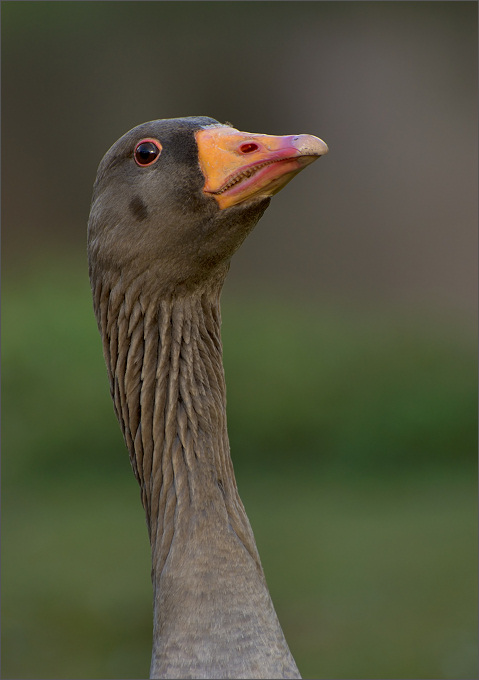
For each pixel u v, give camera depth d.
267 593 5.45
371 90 33.09
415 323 22.52
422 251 32.34
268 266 32.97
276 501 16.69
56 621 11.76
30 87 36.69
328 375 19.83
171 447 5.71
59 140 37.09
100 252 5.91
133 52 36.03
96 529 15.64
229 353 19.70
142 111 36.56
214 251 5.70
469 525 14.95
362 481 17.83
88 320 20.08
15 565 13.92
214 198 5.57
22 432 18.75
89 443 19.08
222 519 5.52
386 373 19.78
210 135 5.65
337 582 12.71
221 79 35.50
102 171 5.95
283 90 34.56
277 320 21.48
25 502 17.27
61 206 37.09
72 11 34.56
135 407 5.91
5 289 21.64
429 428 18.97
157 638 5.32
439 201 32.34
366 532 14.71
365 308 27.92
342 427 19.25
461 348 20.31
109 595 12.61
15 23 35.00
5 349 19.14
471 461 18.75
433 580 12.70
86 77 36.78
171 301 5.82
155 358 5.84
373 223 32.84
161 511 5.65
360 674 10.26
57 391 19.06
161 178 5.66
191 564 5.38
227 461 5.81
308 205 33.31
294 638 11.17
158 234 5.68
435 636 10.96
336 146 33.38
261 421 19.33
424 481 17.66
